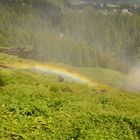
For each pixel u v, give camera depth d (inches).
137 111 1061.8
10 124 542.0
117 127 675.4
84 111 781.3
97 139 560.1
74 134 562.6
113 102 1160.8
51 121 612.7
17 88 1003.3
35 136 519.5
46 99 867.4
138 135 669.3
